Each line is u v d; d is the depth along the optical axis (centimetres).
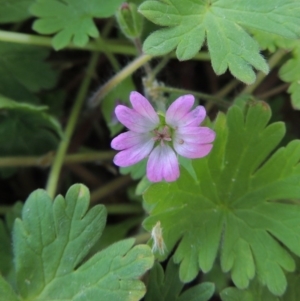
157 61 10
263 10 8
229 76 11
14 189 11
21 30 11
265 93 10
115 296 7
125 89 10
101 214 8
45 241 8
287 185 8
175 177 7
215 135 7
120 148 8
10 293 8
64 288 8
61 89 10
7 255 9
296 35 8
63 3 9
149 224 8
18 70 10
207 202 8
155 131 8
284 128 8
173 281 8
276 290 8
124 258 7
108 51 10
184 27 8
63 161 10
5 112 9
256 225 8
